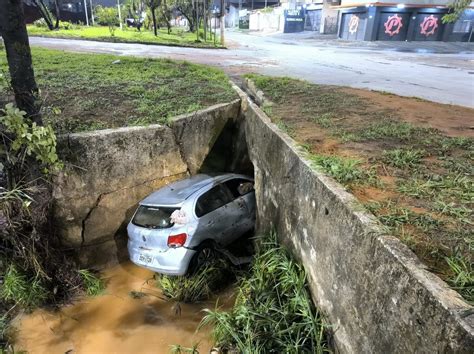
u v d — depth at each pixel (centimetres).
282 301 437
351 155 488
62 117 705
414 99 899
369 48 2867
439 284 229
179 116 736
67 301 573
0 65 1105
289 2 4850
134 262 623
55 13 3344
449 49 2903
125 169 653
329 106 811
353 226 315
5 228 524
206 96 898
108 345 507
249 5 6669
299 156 459
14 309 533
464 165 446
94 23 3916
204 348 493
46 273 560
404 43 3253
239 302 486
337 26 4066
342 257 331
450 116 718
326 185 372
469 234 302
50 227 583
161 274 615
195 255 602
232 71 1526
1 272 540
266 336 397
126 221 679
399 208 340
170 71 1237
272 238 533
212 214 634
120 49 2155
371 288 283
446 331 207
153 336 520
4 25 541
